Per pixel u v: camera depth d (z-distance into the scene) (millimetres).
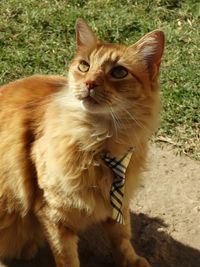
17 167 878
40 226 912
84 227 900
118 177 846
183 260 967
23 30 1457
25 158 875
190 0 1581
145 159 889
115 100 820
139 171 886
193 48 1417
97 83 812
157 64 846
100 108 816
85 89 812
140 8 1565
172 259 968
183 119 1217
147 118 845
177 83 1305
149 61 849
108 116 827
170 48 1415
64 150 833
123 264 941
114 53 835
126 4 1584
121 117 829
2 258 964
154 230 1010
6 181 892
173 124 1214
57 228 868
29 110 896
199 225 1024
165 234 1002
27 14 1506
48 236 880
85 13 1521
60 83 921
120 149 843
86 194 849
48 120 860
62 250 877
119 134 836
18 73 1333
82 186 842
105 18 1506
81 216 867
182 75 1321
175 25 1507
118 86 824
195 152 1160
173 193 1082
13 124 896
